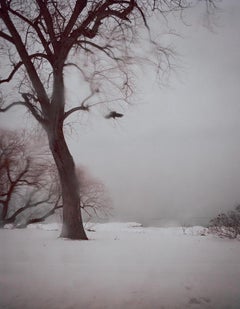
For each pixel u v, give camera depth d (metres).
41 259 5.80
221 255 6.52
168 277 4.46
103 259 5.85
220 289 3.97
